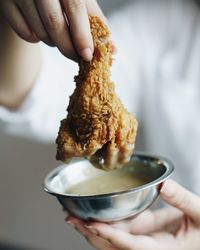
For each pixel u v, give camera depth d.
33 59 0.56
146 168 0.39
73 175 0.40
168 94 0.70
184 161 0.69
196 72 0.71
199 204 0.40
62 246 0.72
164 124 0.70
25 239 0.73
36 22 0.32
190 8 0.73
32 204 0.72
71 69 0.67
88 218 0.36
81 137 0.32
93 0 0.35
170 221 0.45
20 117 0.57
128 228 0.43
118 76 0.71
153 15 0.75
